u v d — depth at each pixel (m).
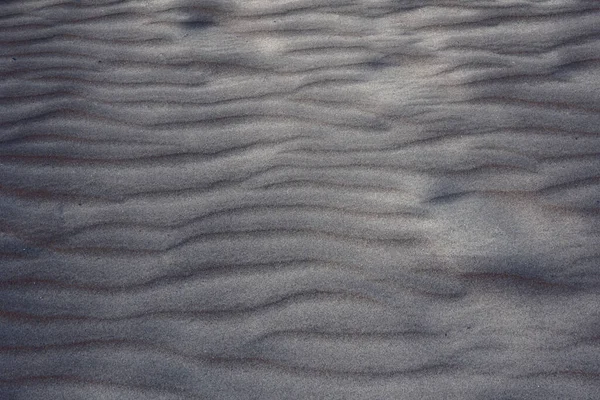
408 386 1.80
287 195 2.42
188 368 1.88
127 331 2.00
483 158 2.52
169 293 2.10
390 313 2.00
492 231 2.23
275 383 1.83
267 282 2.11
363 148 2.62
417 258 2.16
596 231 2.19
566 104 2.76
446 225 2.26
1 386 1.86
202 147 2.69
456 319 1.97
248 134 2.73
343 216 2.32
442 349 1.89
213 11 3.64
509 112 2.75
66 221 2.39
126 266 2.21
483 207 2.32
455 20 3.40
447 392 1.78
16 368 1.91
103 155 2.68
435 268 2.12
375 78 3.02
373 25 3.42
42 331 2.01
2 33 3.58
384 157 2.56
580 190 2.35
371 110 2.82
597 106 2.73
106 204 2.45
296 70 3.11
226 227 2.31
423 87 2.94
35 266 2.23
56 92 3.07
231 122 2.81
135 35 3.48
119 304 2.08
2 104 3.02
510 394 1.76
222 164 2.59
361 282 2.09
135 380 1.86
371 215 2.32
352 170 2.51
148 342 1.96
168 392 1.83
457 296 2.04
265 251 2.21
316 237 2.25
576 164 2.46
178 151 2.67
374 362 1.87
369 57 3.17
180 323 2.01
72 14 3.72
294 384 1.83
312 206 2.37
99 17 3.67
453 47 3.20
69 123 2.87
